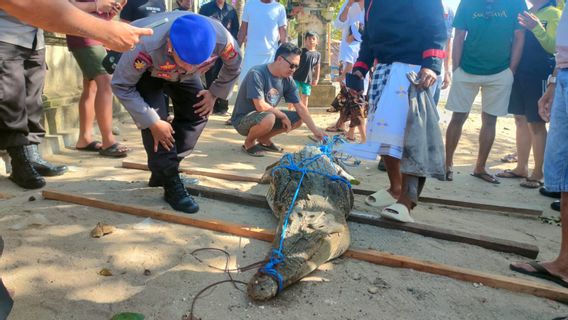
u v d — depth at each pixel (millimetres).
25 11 1591
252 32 7863
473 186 5426
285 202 3662
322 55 10742
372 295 2848
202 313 2572
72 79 6535
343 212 3699
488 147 5605
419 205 4602
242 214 3896
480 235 3648
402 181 3807
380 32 3861
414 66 3725
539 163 5434
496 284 3020
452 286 3006
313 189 3719
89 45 5121
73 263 2980
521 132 5715
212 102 3912
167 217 3627
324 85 10453
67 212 3684
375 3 3902
